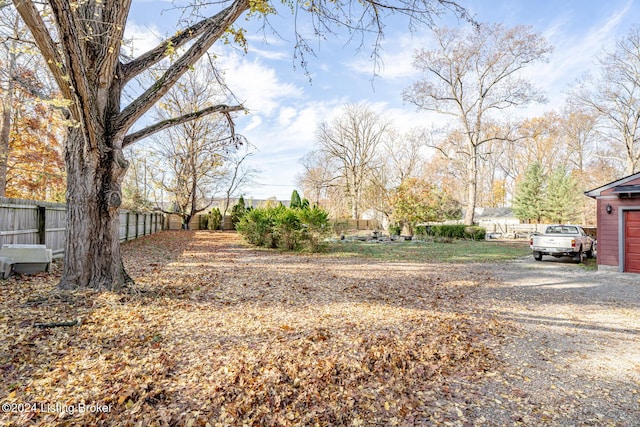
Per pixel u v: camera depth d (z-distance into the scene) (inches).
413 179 898.1
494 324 182.7
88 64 178.9
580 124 1254.9
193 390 104.7
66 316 156.3
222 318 173.3
